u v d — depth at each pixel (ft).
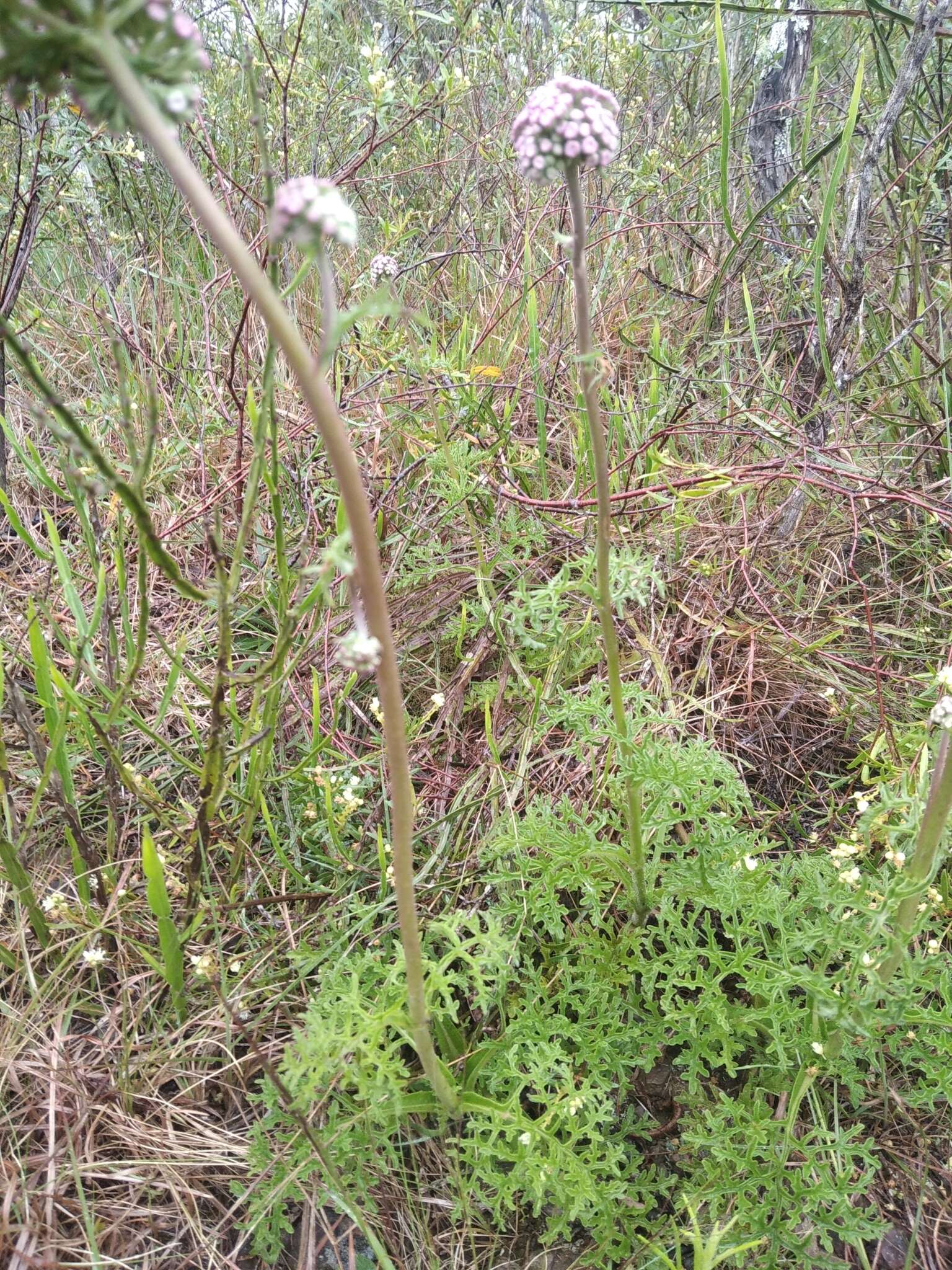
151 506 9.30
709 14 11.86
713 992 5.34
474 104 12.69
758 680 8.41
